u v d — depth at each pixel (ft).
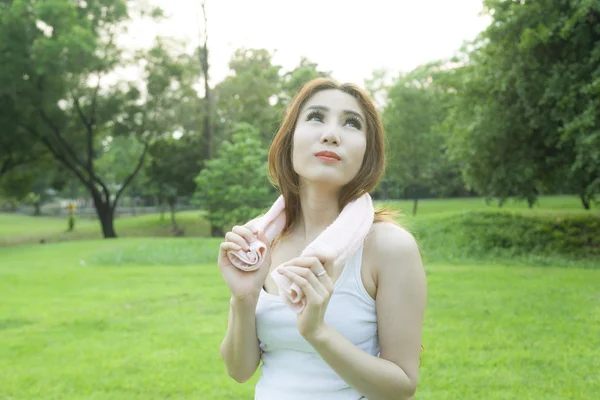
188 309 31.81
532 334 24.23
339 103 5.96
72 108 98.68
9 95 88.28
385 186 139.23
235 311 5.84
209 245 64.03
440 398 17.22
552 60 53.62
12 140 96.43
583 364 20.03
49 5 84.79
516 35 53.62
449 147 63.67
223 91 118.01
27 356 23.08
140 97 99.50
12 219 171.12
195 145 112.68
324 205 6.20
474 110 59.31
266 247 5.79
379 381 5.21
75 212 201.77
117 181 169.37
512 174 56.08
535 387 17.94
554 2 51.52
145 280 42.88
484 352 21.66
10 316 30.71
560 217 61.00
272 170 6.63
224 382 19.47
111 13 95.50
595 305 29.91
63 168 110.63
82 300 35.17
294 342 5.76
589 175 54.08
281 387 5.83
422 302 5.70
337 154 5.78
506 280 39.01
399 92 109.70
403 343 5.58
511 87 54.90
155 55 97.19
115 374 20.56
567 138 48.21
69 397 18.31
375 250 5.73
